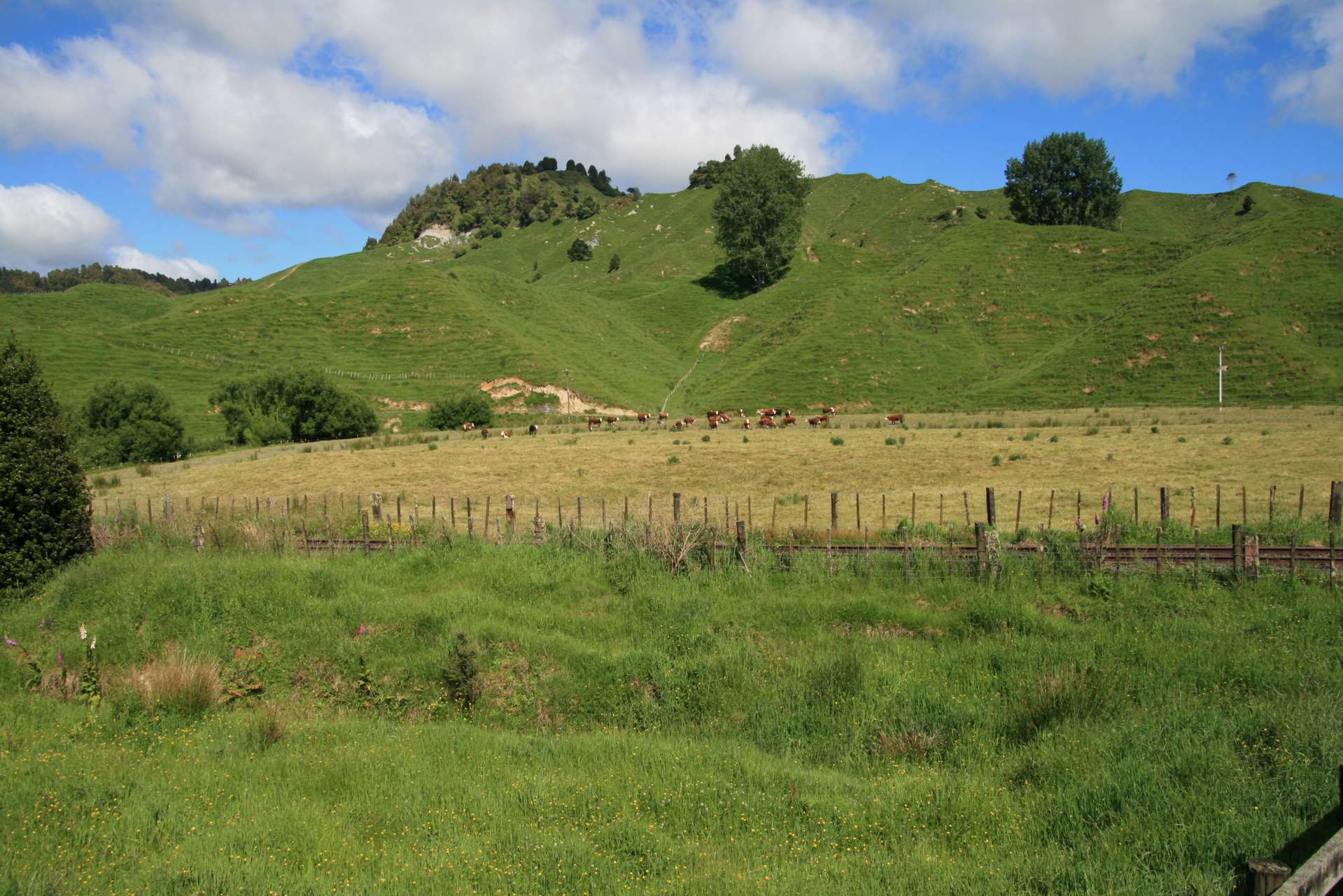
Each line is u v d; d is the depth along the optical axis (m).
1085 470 34.47
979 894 6.77
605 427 67.25
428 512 33.75
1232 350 76.44
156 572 17.83
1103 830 7.75
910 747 10.65
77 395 76.75
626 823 8.51
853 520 27.05
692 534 18.12
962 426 54.25
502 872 7.50
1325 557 16.03
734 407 88.62
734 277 144.00
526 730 12.56
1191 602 14.66
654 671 13.22
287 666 14.52
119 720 12.22
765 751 11.10
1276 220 102.38
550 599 16.75
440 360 97.38
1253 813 7.64
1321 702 10.08
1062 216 132.50
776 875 7.33
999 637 13.89
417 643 14.84
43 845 8.00
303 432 66.62
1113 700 11.05
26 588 18.00
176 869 7.45
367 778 9.95
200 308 108.44
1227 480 30.09
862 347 98.56
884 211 186.25
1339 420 45.97
